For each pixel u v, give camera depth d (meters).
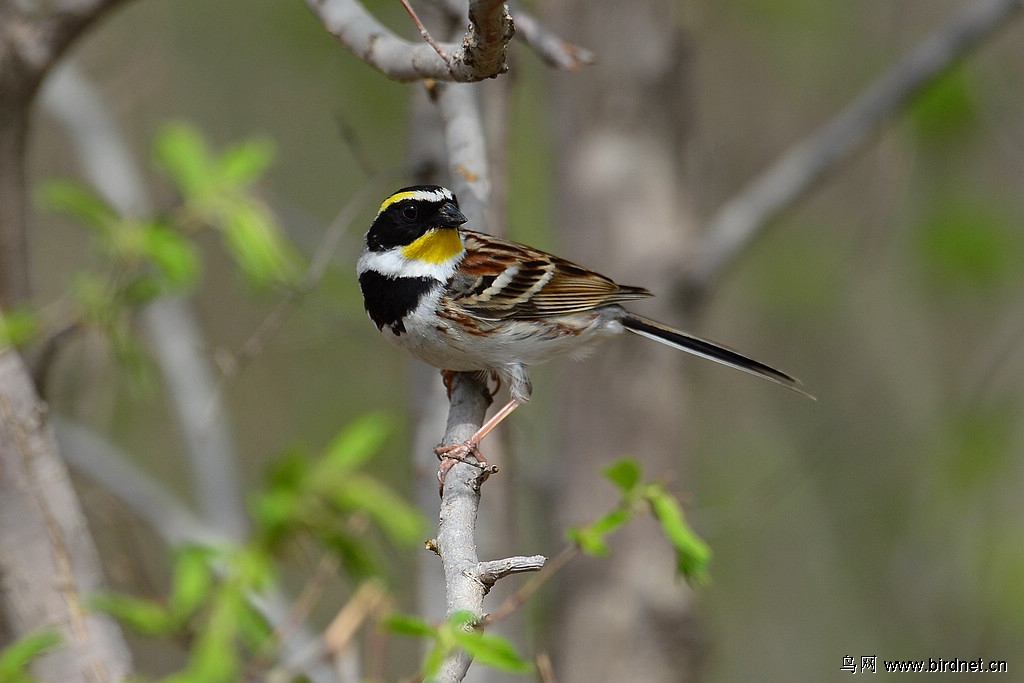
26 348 9.08
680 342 10.05
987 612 15.83
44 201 9.62
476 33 5.62
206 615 8.12
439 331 8.95
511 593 9.66
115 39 17.16
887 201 15.66
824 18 17.02
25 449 7.68
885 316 18.23
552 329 9.32
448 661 5.44
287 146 18.83
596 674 12.34
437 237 8.90
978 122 14.73
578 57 8.62
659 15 12.55
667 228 12.45
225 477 12.12
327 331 16.28
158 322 12.48
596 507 12.45
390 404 18.36
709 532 13.60
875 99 11.97
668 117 12.62
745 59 17.81
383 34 6.70
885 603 17.09
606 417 12.48
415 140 9.68
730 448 18.30
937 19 17.16
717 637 17.14
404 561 12.05
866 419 18.06
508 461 9.73
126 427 16.66
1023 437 16.56
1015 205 16.39
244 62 18.58
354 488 8.80
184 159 9.85
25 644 6.57
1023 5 11.48
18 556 7.64
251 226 9.54
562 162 12.87
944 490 16.36
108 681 7.65
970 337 17.73
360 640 14.84
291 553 8.66
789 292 17.36
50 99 12.98
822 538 18.25
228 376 9.87
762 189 12.30
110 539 12.19
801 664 17.77
